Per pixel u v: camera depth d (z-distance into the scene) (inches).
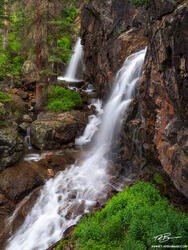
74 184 339.0
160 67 231.8
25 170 368.5
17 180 335.9
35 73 566.9
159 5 218.7
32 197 317.1
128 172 354.6
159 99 258.5
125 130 379.2
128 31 499.2
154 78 260.5
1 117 418.0
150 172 331.6
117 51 513.3
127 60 458.0
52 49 546.9
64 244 230.8
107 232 216.5
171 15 195.3
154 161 329.4
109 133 443.8
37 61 555.2
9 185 323.9
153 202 254.2
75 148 467.2
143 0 265.1
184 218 210.7
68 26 538.9
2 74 645.9
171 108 229.9
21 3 517.3
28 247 248.4
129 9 506.3
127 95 414.3
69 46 996.6
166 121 243.4
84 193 315.3
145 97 294.7
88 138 500.1
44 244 249.1
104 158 405.4
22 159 410.9
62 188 330.3
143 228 199.6
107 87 566.6
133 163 363.6
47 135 449.7
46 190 330.3
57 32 564.1
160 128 260.4
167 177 308.2
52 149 455.8
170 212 214.4
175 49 184.7
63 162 404.5
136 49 466.0
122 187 317.4
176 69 190.1
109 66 557.9
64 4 561.0
